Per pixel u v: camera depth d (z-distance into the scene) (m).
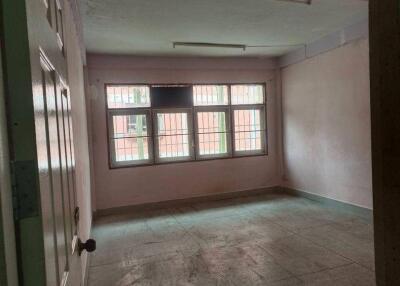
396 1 0.75
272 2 3.24
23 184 0.58
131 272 3.02
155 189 5.42
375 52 0.82
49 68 0.88
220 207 5.27
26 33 0.59
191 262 3.19
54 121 0.90
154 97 5.38
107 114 5.13
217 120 5.82
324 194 5.12
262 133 6.14
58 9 1.18
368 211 4.30
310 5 3.38
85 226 3.01
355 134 4.43
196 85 5.62
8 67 0.57
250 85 6.00
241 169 5.96
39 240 0.60
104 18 3.50
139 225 4.50
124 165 5.27
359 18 3.93
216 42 4.70
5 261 0.51
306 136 5.44
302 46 5.23
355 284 2.63
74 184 1.39
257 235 3.87
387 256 0.81
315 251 3.31
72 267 1.10
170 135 5.53
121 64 5.13
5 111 0.56
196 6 3.25
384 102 0.79
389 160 0.79
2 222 0.51
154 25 3.80
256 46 5.07
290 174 5.96
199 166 5.68
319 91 5.06
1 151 0.53
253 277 2.82
